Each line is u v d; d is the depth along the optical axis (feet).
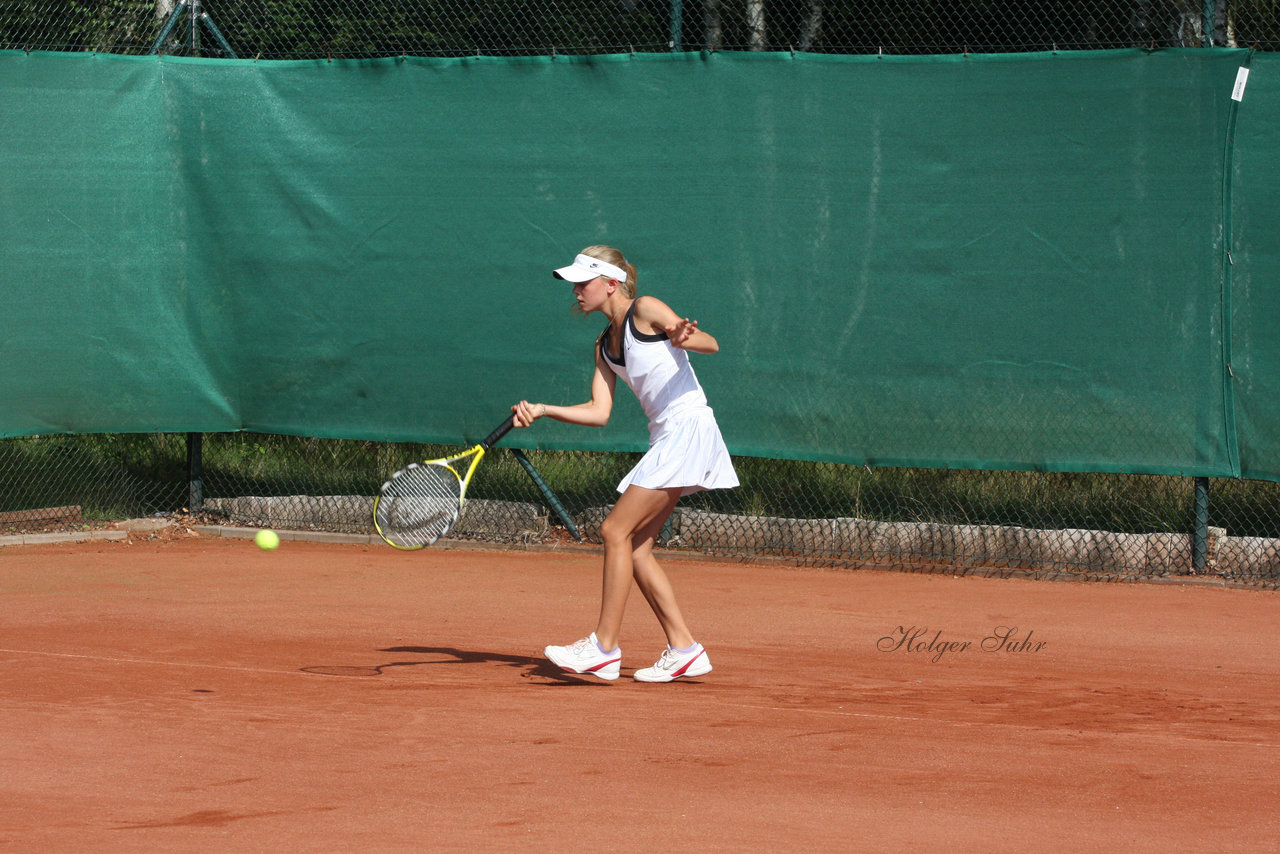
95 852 35.17
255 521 100.32
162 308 97.40
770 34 133.90
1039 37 122.72
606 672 56.54
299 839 36.42
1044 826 38.52
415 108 93.86
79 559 89.40
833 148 87.04
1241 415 82.17
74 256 95.50
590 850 35.76
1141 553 84.94
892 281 86.89
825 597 79.05
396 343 95.40
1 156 93.76
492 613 73.77
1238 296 81.97
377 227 95.14
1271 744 48.37
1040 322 84.84
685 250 89.86
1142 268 83.20
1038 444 85.35
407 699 53.26
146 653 61.52
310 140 95.91
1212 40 84.02
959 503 94.68
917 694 56.08
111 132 95.61
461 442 94.63
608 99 90.48
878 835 37.47
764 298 88.84
